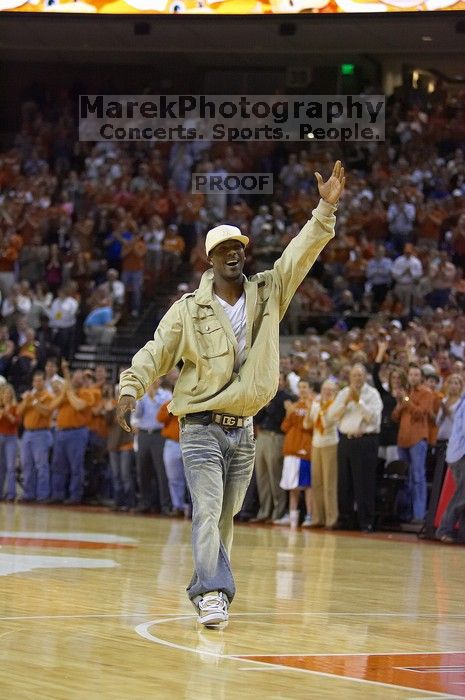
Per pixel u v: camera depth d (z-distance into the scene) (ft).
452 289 126.31
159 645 31.91
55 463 110.93
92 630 34.37
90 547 65.21
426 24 140.77
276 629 35.88
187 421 38.04
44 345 128.77
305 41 151.43
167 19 138.82
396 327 111.45
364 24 141.59
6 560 56.13
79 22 145.07
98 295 133.80
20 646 31.09
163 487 101.24
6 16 139.44
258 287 38.70
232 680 26.96
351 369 88.94
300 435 91.76
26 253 143.84
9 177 163.43
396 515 90.17
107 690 25.54
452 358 105.81
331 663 29.78
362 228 139.03
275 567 57.16
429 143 158.51
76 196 154.81
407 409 88.12
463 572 58.23
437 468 83.92
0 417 113.80
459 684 27.27
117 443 105.19
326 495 89.66
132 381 37.14
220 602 36.11
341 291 130.72
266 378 37.88
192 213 145.79
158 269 140.77
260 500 96.37
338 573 55.31
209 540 36.81
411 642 34.09
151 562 57.26
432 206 138.72
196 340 37.60
